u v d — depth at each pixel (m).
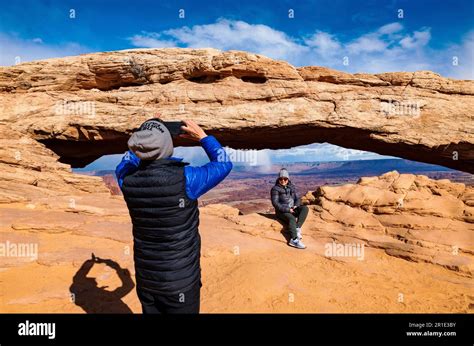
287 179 8.31
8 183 11.49
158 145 2.04
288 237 8.32
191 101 18.48
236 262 6.67
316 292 5.46
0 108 17.52
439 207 8.21
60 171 14.69
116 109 18.28
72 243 6.98
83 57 18.53
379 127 18.11
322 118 18.16
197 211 2.37
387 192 9.03
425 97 18.31
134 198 2.12
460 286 5.91
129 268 5.84
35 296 4.66
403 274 6.39
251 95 18.47
